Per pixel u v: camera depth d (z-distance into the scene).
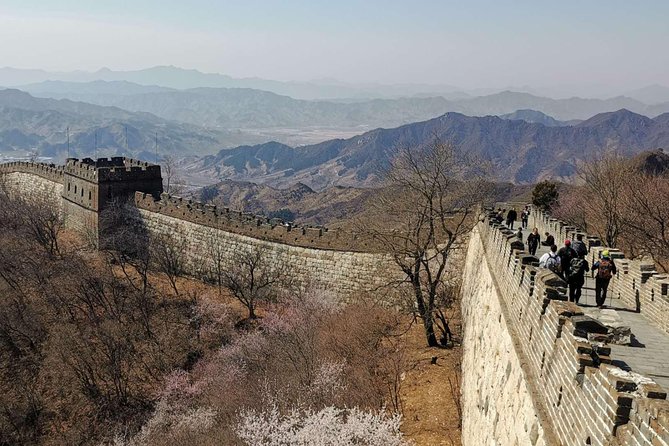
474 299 28.05
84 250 63.28
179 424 34.28
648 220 39.38
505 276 17.97
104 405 41.28
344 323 39.12
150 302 52.81
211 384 39.38
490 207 43.16
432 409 27.61
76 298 52.81
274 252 51.31
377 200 45.75
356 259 46.12
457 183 41.16
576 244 20.33
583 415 8.79
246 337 44.62
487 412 16.77
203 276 57.56
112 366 44.19
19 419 41.31
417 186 37.62
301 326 41.34
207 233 57.00
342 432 24.28
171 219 60.62
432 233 35.53
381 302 43.91
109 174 64.19
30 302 53.28
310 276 48.91
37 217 64.62
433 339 35.22
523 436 11.71
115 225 64.19
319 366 32.75
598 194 46.72
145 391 42.78
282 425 25.69
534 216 42.16
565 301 11.37
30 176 80.81
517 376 13.22
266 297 51.56
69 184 70.31
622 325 14.07
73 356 45.66
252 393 33.53
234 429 28.86
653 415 7.00
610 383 8.04
